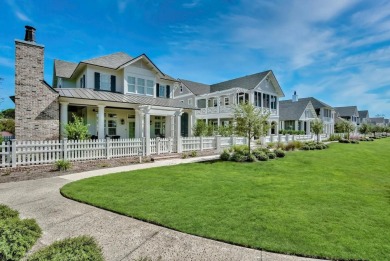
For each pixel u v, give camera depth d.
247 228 4.07
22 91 10.73
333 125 46.84
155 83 18.45
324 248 3.41
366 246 3.49
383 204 5.57
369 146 24.02
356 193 6.53
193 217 4.54
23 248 2.88
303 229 4.05
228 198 5.80
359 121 70.69
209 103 31.89
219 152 16.36
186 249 3.38
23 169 8.60
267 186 7.11
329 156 15.27
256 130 12.95
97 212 4.84
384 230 4.06
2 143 8.40
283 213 4.81
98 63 15.80
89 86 15.41
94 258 2.48
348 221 4.45
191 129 20.27
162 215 4.62
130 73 16.92
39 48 11.27
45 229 4.01
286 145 19.23
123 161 11.38
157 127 20.62
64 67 19.14
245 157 12.48
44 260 2.30
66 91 13.18
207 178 8.08
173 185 7.02
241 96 26.25
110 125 17.55
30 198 5.77
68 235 3.79
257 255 3.24
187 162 11.88
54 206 5.19
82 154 10.33
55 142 9.60
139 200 5.55
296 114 36.38
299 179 8.27
